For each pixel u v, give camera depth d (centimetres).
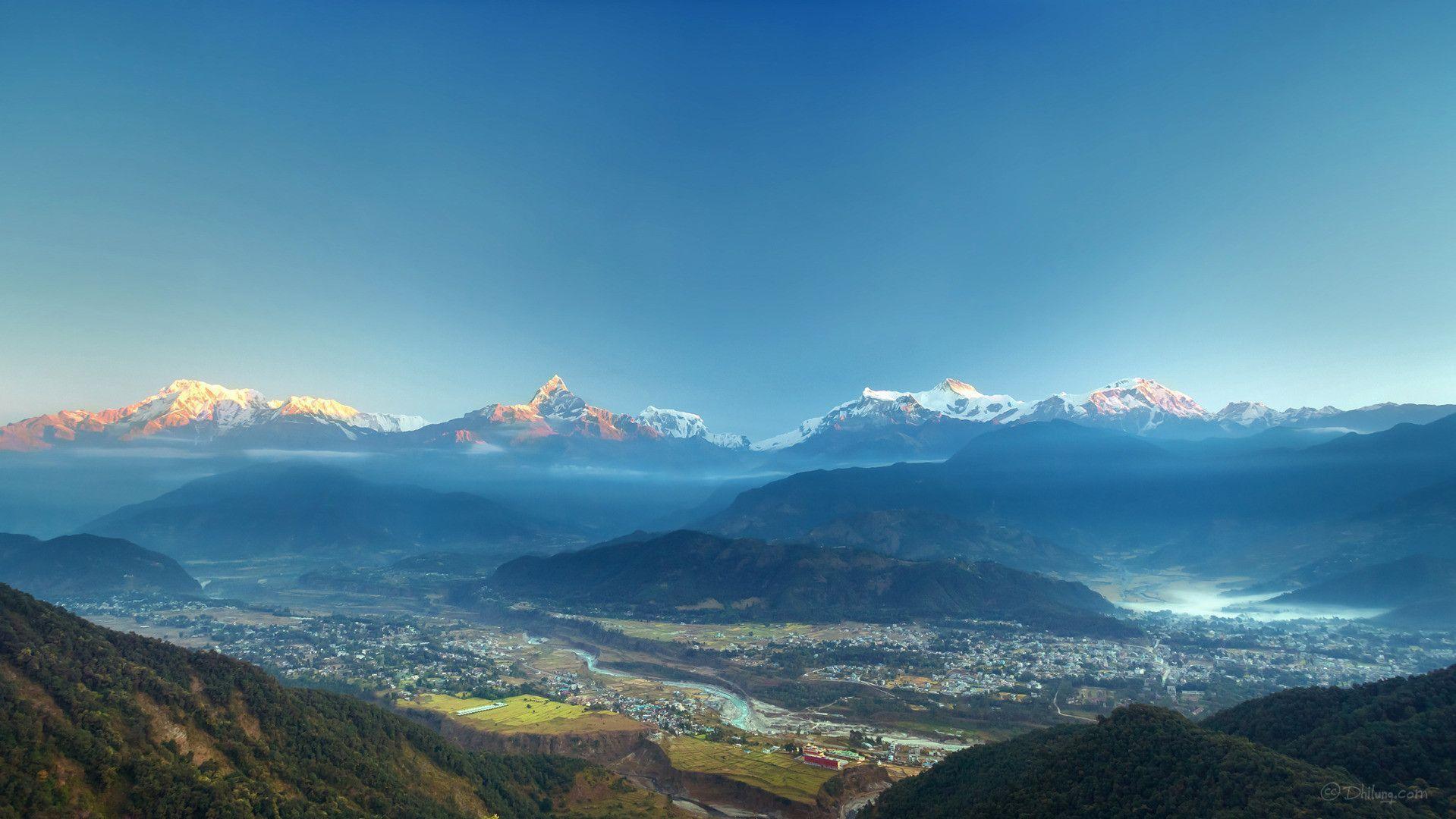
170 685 15338
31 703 12862
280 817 13400
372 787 15950
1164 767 13962
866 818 19162
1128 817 13075
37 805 11381
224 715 15650
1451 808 11356
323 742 16525
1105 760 15000
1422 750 12781
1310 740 14388
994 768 17550
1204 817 12300
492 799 18575
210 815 12556
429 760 18800
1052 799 14438
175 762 13538
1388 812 11169
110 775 12456
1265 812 11675
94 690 14150
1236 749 13525
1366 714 14438
